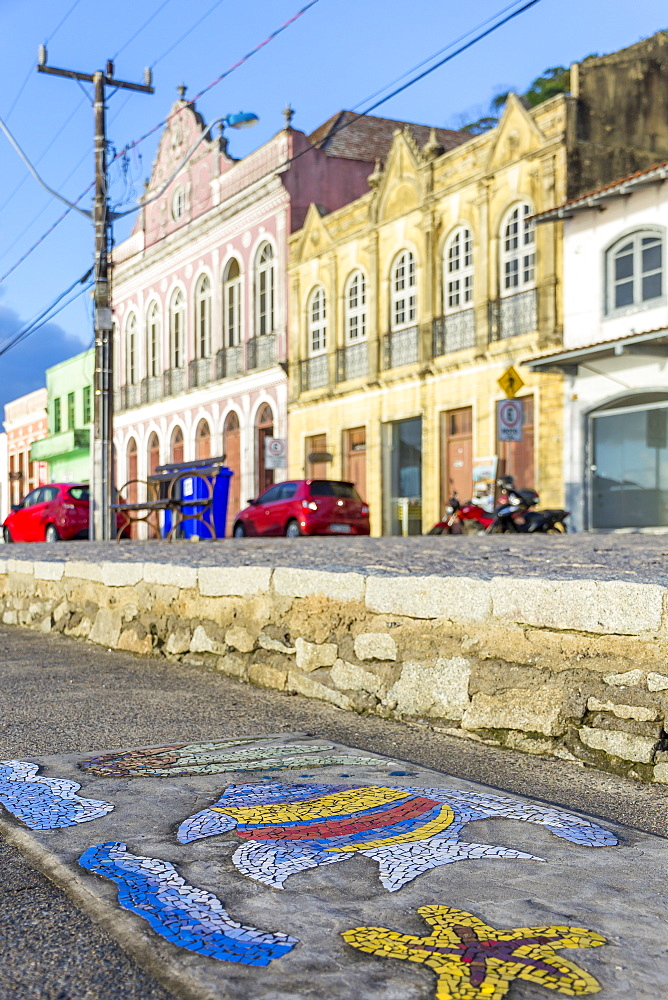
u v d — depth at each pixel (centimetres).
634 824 323
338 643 529
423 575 478
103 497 1898
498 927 233
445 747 431
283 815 320
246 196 3109
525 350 2089
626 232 1870
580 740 399
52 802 338
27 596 935
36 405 5247
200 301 3469
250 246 3133
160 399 3725
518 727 423
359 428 2702
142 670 652
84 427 4622
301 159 2966
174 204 3603
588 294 1952
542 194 2081
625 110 2103
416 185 2431
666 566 567
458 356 2295
